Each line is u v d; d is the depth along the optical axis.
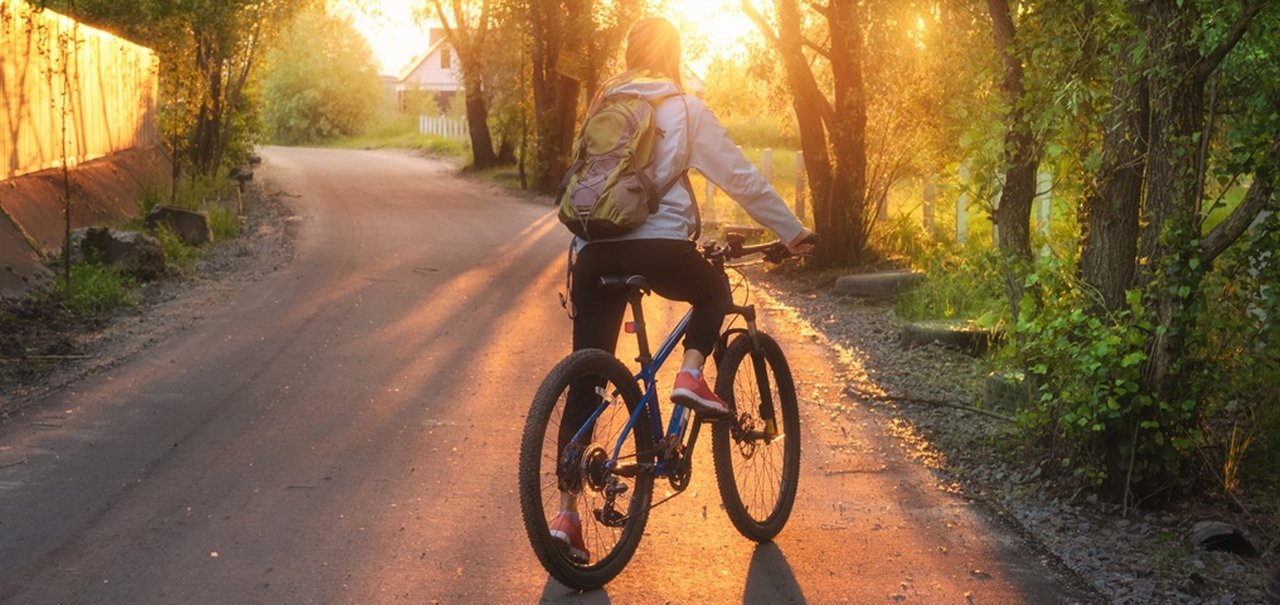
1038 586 4.36
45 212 12.99
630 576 4.44
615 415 4.33
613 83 4.34
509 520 5.04
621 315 4.48
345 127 68.19
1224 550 4.78
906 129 12.96
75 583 4.30
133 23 19.30
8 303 9.83
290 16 26.70
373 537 4.81
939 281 10.56
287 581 4.34
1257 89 5.17
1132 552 4.72
